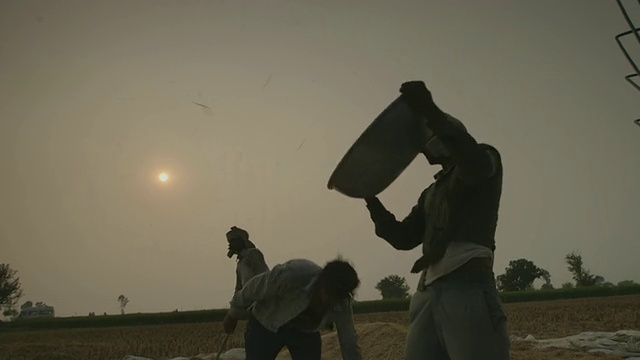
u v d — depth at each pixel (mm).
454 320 3178
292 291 4527
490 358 3137
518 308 45531
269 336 4727
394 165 3322
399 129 3189
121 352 22297
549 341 13719
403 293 99500
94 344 25516
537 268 94062
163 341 28750
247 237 10711
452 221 3273
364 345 10500
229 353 13203
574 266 86000
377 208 3766
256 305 4762
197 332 36938
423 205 3656
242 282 10367
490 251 3303
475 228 3256
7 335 37656
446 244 3271
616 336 13805
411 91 2994
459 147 2994
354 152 3225
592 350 11969
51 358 19750
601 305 44125
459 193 3258
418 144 3285
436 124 2994
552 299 68875
